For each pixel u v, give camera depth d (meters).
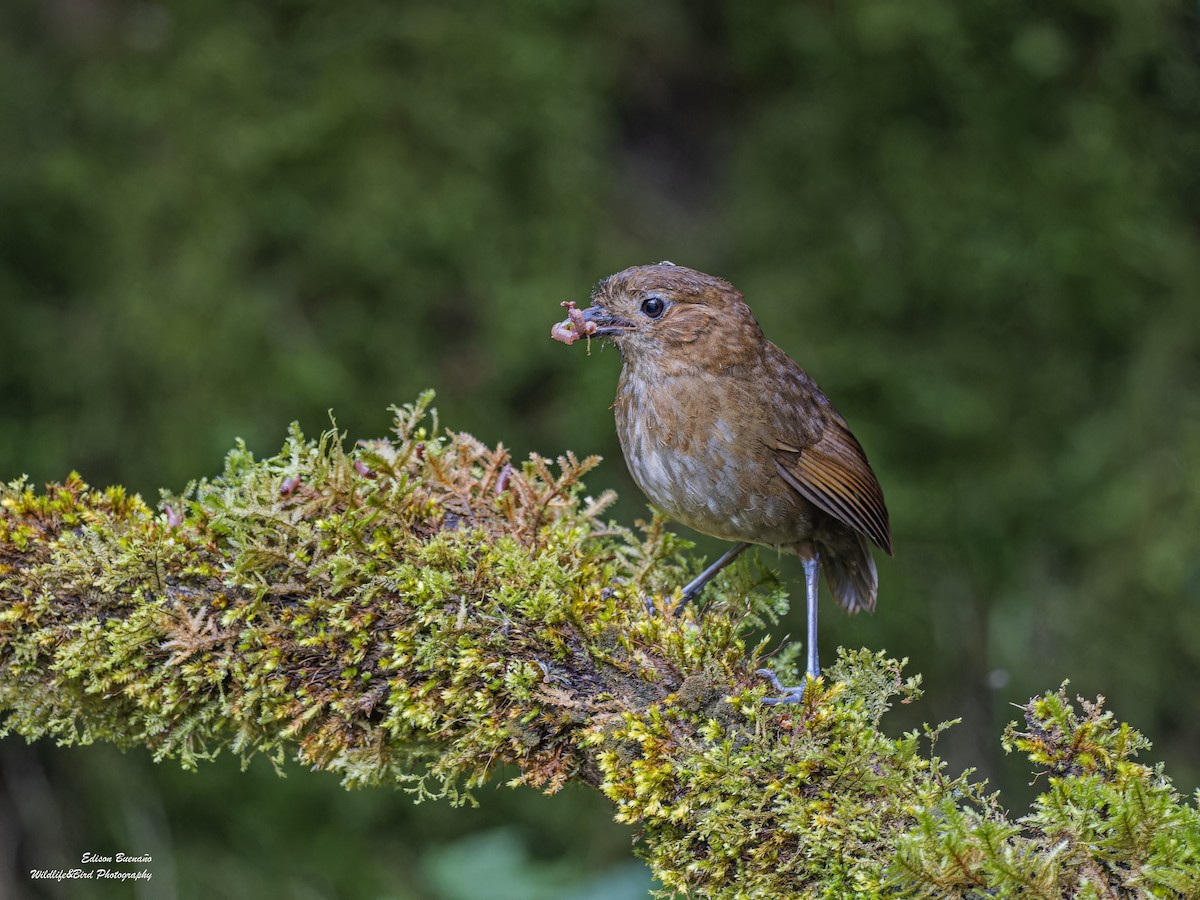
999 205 11.61
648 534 6.67
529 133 11.27
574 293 11.18
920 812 4.29
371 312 10.95
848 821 4.56
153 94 10.98
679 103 12.03
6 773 10.52
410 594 5.04
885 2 11.49
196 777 10.78
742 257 11.75
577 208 11.33
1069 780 4.39
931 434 11.52
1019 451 11.65
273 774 10.88
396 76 11.17
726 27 11.94
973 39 11.58
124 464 10.49
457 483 5.65
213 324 10.61
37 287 10.77
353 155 10.97
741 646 5.13
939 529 11.47
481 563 5.13
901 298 11.61
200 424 10.48
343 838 10.84
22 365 10.51
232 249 10.75
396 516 5.24
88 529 5.25
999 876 4.19
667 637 5.03
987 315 11.72
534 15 11.42
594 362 11.16
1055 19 11.70
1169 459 11.70
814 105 11.84
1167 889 4.19
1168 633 11.55
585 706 4.95
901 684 4.96
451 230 11.01
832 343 11.49
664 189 11.91
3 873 10.19
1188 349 11.89
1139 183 11.82
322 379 10.59
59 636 5.20
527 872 8.78
